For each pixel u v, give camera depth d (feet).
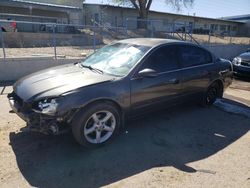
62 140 13.39
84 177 10.58
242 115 18.89
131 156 12.30
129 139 14.02
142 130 15.25
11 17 75.10
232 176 11.02
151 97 14.79
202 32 79.36
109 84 12.88
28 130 12.74
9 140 13.24
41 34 63.36
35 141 13.23
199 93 18.51
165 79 15.38
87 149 12.67
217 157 12.57
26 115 11.69
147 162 11.85
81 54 39.24
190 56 17.66
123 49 15.79
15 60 28.04
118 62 14.82
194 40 55.57
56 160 11.66
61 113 11.34
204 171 11.30
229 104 21.59
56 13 86.74
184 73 16.70
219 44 60.29
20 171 10.78
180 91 16.69
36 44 61.11
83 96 11.82
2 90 23.36
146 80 14.33
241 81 33.35
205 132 15.49
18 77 28.58
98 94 12.25
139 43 16.05
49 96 11.57
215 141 14.35
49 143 13.07
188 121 17.07
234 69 34.04
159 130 15.39
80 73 13.97
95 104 12.37
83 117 12.02
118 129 13.65
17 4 74.90
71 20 97.71
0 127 14.74
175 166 11.61
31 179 10.31
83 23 105.60
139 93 14.03
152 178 10.65
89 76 13.42
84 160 11.77
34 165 11.23
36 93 11.94
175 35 55.93
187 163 11.91
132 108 14.02
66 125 12.01
